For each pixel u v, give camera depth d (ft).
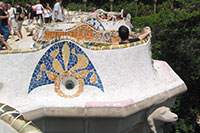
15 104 13.50
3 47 23.59
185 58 31.60
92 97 14.19
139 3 92.12
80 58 14.14
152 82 16.31
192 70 30.63
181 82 17.53
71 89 14.42
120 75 14.48
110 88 14.30
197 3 59.16
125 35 15.67
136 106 13.82
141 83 15.42
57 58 14.10
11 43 27.40
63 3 99.66
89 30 23.09
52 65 14.14
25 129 7.28
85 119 13.46
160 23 45.62
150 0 97.96
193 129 30.01
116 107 13.26
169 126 17.29
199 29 34.06
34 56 13.91
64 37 13.88
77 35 23.04
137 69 15.24
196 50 32.24
